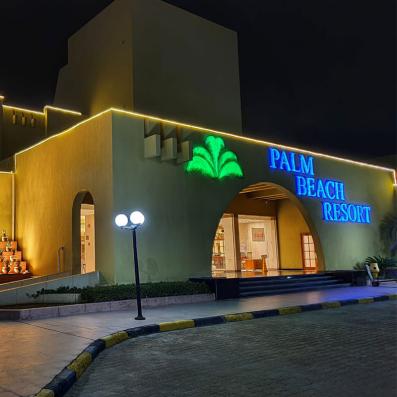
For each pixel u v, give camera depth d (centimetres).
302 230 2736
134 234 1170
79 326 1023
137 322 1073
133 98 2056
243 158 1977
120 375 662
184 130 1773
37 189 1956
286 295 1705
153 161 1670
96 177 1616
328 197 2336
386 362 702
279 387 582
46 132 2419
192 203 1762
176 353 800
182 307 1365
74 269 1702
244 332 1000
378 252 2573
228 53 2517
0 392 540
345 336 930
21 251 2005
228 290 1611
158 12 2223
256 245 2898
